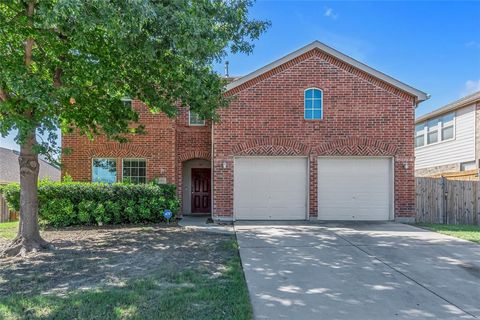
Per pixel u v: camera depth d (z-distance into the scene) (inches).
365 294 199.9
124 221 461.1
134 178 541.6
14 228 427.2
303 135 493.0
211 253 291.1
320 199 494.0
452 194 520.7
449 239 354.0
